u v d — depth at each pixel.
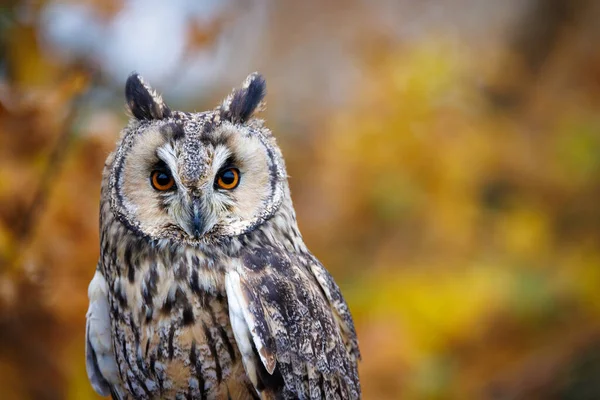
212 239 7.59
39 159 8.09
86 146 8.26
